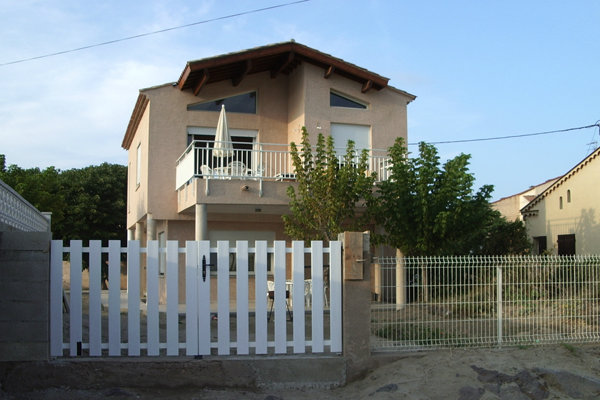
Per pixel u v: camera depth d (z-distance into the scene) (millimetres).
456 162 12891
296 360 7465
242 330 7527
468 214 12562
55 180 24062
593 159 20266
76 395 6836
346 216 13758
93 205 32125
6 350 6930
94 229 32906
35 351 6953
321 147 14016
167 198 17078
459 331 8273
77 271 7230
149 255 7402
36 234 7039
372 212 13172
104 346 7273
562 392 6922
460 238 13141
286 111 18594
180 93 17453
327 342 7730
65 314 9367
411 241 12867
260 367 7371
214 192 14188
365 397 6961
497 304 8461
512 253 20812
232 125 17953
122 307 13680
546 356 7852
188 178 15031
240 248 7559
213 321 11844
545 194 22953
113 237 33125
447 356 7812
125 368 7098
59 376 6957
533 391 6879
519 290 8625
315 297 7730
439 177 12961
